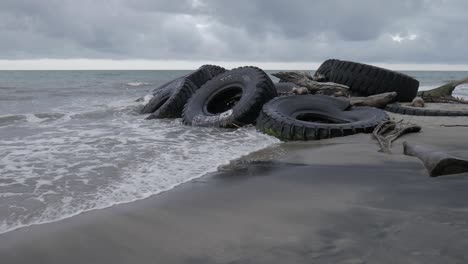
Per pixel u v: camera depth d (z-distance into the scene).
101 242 2.98
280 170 5.07
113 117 11.78
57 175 4.84
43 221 3.39
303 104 8.91
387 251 2.62
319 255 2.63
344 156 5.66
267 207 3.63
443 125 8.30
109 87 31.91
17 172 4.98
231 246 2.85
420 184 4.15
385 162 5.20
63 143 7.01
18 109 14.80
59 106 15.95
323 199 3.80
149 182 4.56
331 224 3.16
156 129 8.96
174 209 3.66
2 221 3.38
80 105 16.39
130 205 3.79
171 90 12.27
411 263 2.44
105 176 4.80
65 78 50.56
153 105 12.47
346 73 12.18
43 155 5.96
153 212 3.58
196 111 10.02
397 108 10.84
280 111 8.33
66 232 3.16
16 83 36.06
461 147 5.91
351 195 3.89
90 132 8.46
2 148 6.52
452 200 3.60
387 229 2.98
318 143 6.95
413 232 2.89
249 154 6.13
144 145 6.84
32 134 8.15
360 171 4.82
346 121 8.66
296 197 3.91
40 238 3.05
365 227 3.05
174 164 5.43
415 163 5.07
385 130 7.37
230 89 10.12
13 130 8.79
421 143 6.28
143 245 2.92
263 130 8.05
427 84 40.56
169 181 4.61
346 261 2.52
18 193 4.14
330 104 9.09
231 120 8.84
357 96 12.11
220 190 4.24
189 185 4.46
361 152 5.86
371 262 2.48
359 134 7.40
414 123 8.13
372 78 11.84
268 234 3.02
